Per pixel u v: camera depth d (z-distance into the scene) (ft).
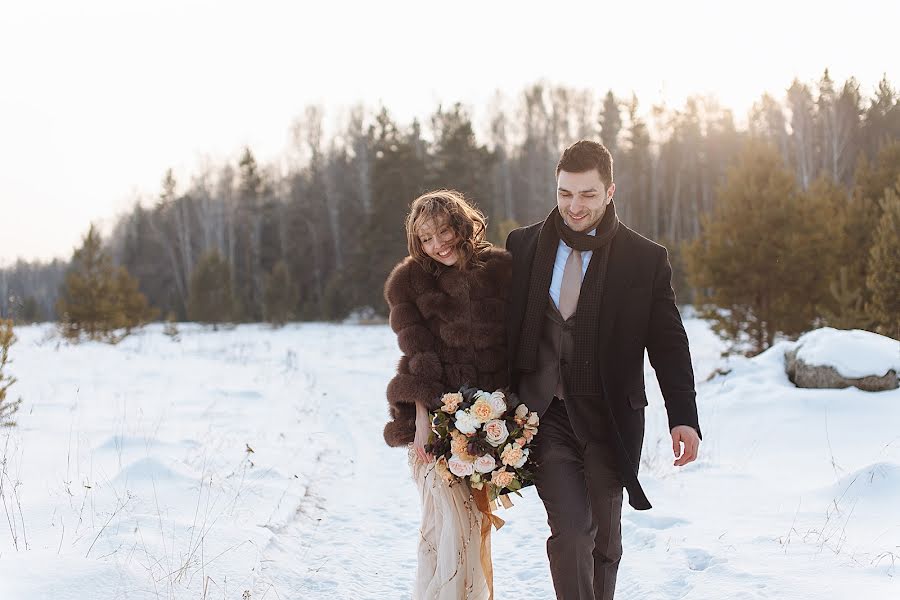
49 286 229.66
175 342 72.59
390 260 122.31
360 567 13.08
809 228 38.91
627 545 13.70
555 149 176.45
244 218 173.17
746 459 19.98
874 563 10.89
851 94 147.33
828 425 21.90
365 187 158.40
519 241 10.37
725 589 10.48
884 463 15.24
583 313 9.45
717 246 40.45
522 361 9.73
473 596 9.77
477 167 133.08
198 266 109.91
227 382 36.76
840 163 143.54
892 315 32.32
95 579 10.12
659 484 17.58
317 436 24.66
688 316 90.12
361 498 18.03
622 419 9.28
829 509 14.21
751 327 40.88
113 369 41.01
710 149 172.14
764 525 13.67
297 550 13.79
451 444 9.46
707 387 28.78
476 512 10.01
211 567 11.51
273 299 113.50
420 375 9.71
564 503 9.24
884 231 33.06
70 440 20.06
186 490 15.46
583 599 8.97
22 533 12.21
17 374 36.91
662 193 171.42
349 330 99.96
